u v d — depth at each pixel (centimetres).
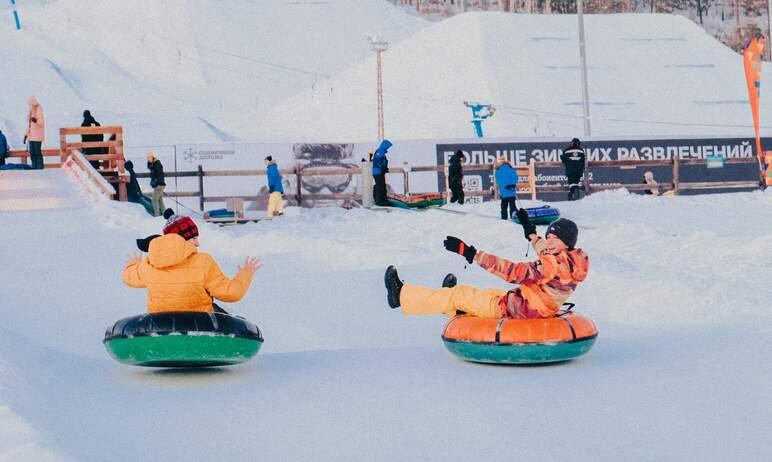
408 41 7400
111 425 619
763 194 2908
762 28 16300
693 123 6078
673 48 7012
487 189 3631
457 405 664
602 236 1788
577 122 6006
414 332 1000
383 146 2875
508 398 682
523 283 786
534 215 2320
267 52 14650
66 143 2820
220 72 13950
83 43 13762
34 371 744
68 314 1112
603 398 675
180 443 579
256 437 591
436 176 3588
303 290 1273
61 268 1517
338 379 761
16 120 9019
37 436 570
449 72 6762
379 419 630
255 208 3391
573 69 6612
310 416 641
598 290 1143
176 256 762
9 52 11838
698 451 545
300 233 1962
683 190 3734
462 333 796
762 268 1320
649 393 686
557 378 746
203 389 729
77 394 707
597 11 16350
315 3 15900
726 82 6544
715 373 742
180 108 12362
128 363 756
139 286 786
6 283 1358
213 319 743
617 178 3750
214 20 14950
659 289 1097
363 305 1166
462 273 1406
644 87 6444
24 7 14650
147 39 14275
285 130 7338
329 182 3503
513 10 17400
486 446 563
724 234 1958
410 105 6638
